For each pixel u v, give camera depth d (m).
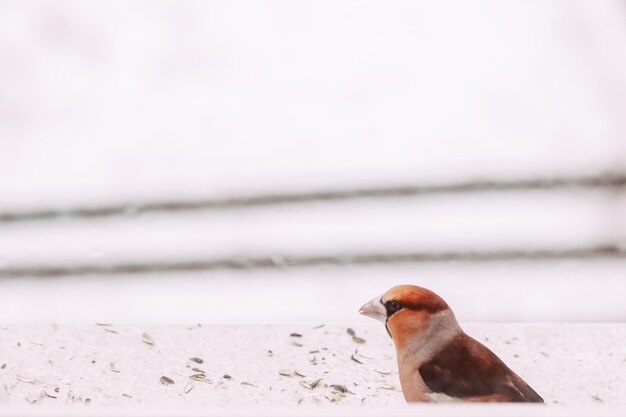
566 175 7.07
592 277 5.61
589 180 6.93
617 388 3.69
